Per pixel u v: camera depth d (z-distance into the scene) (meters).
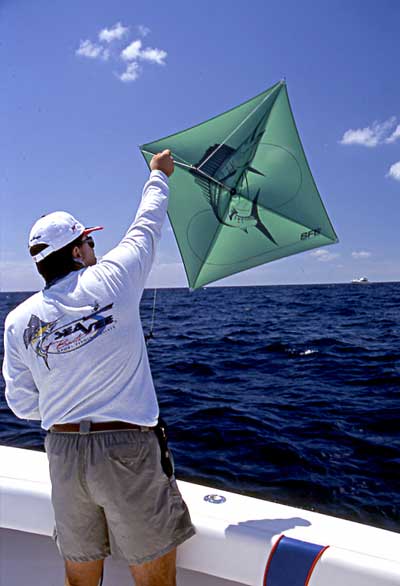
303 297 40.31
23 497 1.97
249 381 8.52
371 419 6.19
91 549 1.63
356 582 1.58
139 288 1.67
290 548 1.66
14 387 1.70
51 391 1.59
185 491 2.01
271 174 2.46
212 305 30.52
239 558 1.71
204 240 2.47
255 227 2.47
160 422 1.70
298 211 2.46
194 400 7.27
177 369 9.62
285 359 10.56
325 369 9.44
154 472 1.58
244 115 2.45
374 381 8.31
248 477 4.65
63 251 1.68
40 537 2.10
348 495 4.28
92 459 1.53
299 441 5.50
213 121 2.44
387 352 11.08
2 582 2.05
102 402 1.56
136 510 1.54
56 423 1.59
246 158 2.44
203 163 2.41
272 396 7.46
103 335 1.57
